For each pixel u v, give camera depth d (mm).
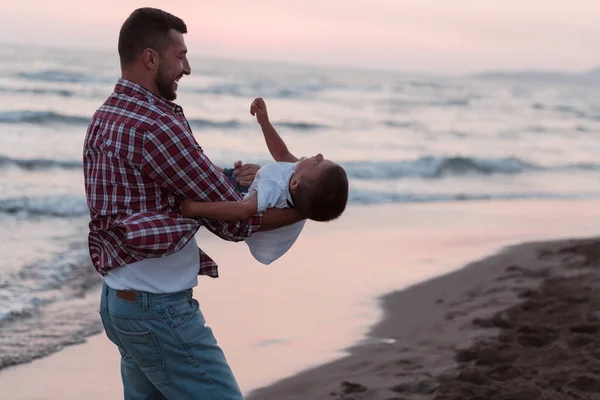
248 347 5066
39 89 26469
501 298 6109
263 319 5715
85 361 4898
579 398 3852
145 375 2748
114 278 2449
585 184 17062
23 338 5262
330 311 5957
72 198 11227
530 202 13852
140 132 2336
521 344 4715
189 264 2521
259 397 4188
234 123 23297
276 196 2592
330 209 2611
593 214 12344
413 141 24500
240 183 2746
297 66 64188
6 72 29844
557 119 37000
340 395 4121
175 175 2359
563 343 4664
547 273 6957
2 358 4840
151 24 2398
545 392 3920
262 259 2812
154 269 2432
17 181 12695
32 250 8086
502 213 12188
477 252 8414
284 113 29453
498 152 22453
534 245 8633
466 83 65125
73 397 4309
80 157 15398
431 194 14312
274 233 2770
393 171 16875
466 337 5039
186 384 2539
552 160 20984
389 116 32281
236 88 35219
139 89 2424
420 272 7359
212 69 50531
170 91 2488
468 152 22016
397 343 5090
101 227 2430
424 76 71812
